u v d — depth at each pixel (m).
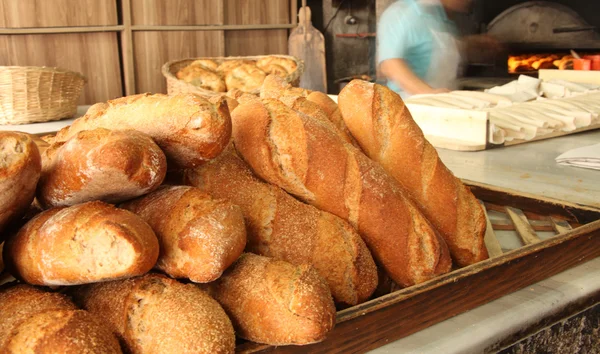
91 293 0.66
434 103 2.25
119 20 4.21
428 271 0.84
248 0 4.60
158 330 0.58
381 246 0.83
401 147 0.94
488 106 2.31
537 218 1.20
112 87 4.22
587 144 2.06
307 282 0.65
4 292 0.64
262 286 0.65
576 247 0.95
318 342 0.65
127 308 0.61
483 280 0.82
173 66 3.51
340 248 0.78
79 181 0.64
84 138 0.65
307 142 0.83
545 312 0.83
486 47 5.02
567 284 0.90
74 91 2.89
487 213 1.26
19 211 0.65
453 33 3.57
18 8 3.79
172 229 0.65
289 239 0.77
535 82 2.68
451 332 0.76
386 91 0.98
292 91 1.08
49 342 0.53
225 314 0.62
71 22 3.96
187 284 0.64
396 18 3.31
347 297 0.78
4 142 0.60
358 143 0.98
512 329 0.78
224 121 0.71
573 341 0.89
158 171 0.66
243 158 0.85
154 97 0.77
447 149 2.00
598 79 2.93
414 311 0.74
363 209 0.82
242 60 3.69
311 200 0.84
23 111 2.67
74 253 0.60
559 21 4.84
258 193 0.80
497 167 1.72
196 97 0.72
